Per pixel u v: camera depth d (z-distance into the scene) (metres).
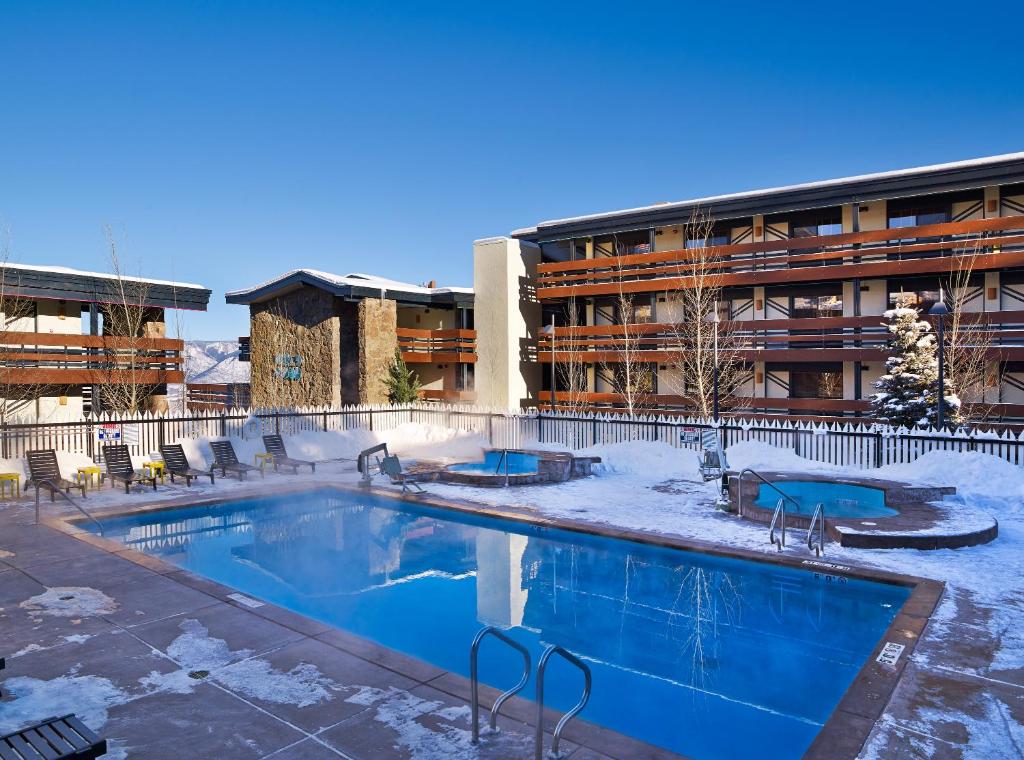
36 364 31.92
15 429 19.53
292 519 16.53
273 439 22.70
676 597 10.88
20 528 13.60
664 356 33.59
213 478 19.22
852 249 30.06
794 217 32.75
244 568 12.62
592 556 13.21
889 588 10.45
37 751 4.50
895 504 14.96
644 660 8.53
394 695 6.45
